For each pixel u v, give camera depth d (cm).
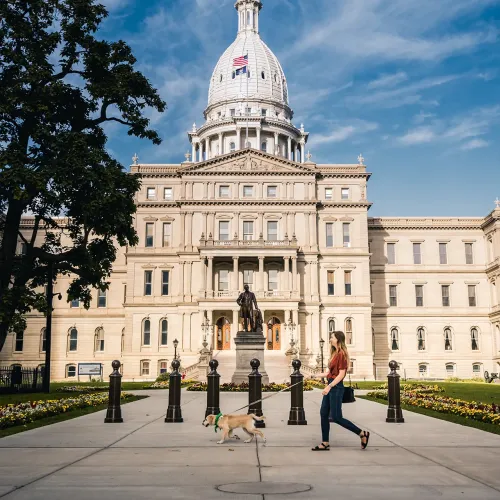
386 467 1183
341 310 8312
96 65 3712
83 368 6619
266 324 8244
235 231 8331
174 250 8388
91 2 3672
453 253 9106
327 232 8544
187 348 8088
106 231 3597
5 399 3216
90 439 1600
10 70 3538
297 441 1556
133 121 3806
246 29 13488
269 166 8519
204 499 920
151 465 1212
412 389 4212
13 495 952
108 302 8888
